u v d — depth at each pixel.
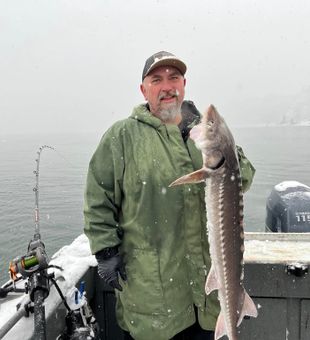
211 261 2.30
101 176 2.52
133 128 2.55
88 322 2.68
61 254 3.50
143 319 2.50
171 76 2.57
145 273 2.47
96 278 3.42
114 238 2.50
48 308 2.53
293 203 5.23
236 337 2.22
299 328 3.18
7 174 34.59
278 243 3.47
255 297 3.18
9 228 16.38
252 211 17.03
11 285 2.89
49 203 21.17
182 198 2.47
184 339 2.72
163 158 2.47
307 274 3.09
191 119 2.70
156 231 2.48
